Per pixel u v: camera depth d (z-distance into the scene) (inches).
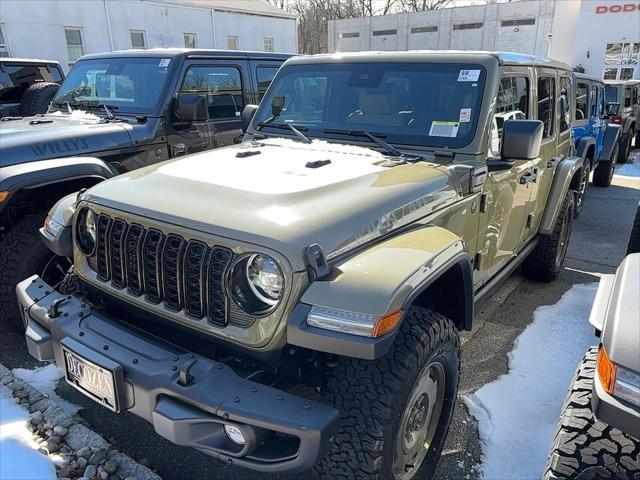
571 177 184.5
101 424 116.9
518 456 109.0
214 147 218.1
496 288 148.3
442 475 104.1
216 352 88.1
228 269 79.3
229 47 921.5
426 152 121.0
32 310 99.0
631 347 67.4
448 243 93.2
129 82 209.2
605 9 1005.8
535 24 1397.6
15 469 100.0
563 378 136.9
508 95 132.0
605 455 75.4
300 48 2290.8
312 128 137.5
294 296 76.3
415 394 88.4
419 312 91.0
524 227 164.1
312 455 72.2
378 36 1659.7
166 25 824.3
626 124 494.6
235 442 76.1
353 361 83.4
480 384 134.5
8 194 143.6
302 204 86.4
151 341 86.4
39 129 174.1
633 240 167.8
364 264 80.9
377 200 93.2
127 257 93.3
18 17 672.4
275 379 86.7
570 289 196.2
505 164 122.5
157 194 94.2
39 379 132.3
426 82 127.3
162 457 108.0
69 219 110.4
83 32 736.3
